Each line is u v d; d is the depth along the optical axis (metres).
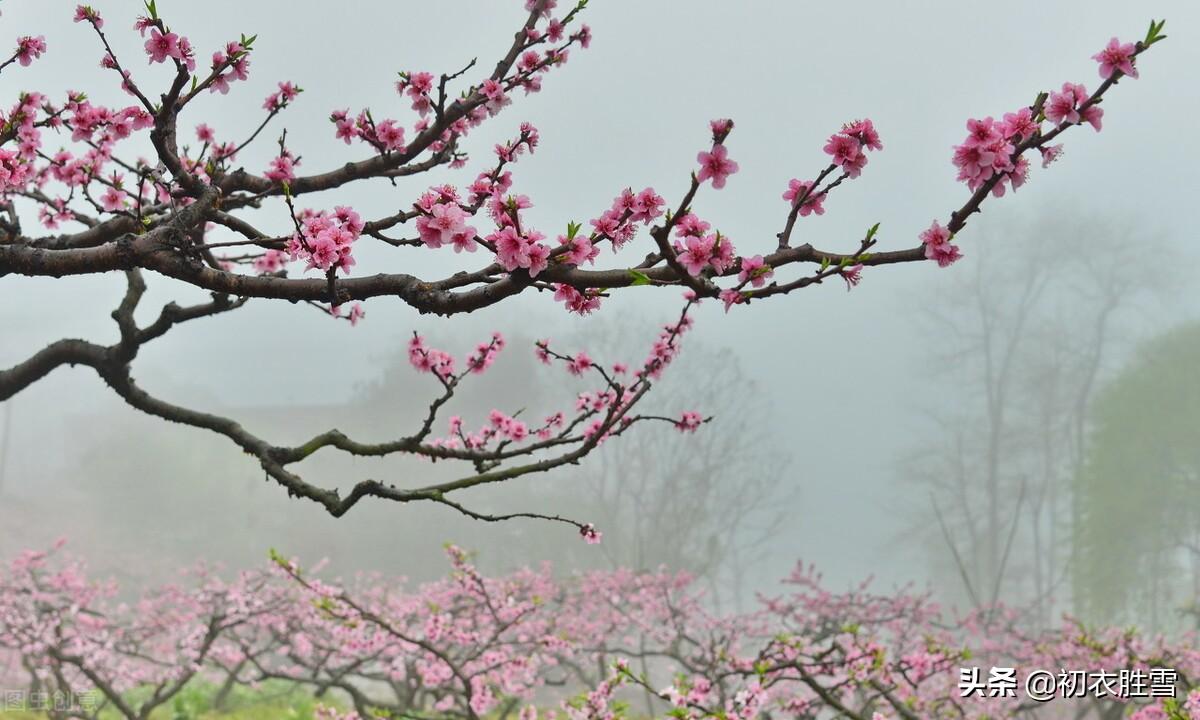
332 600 6.80
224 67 3.01
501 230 2.16
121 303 4.33
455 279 2.37
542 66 4.33
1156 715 4.98
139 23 2.81
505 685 8.13
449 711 7.96
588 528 3.43
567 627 12.36
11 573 10.34
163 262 2.41
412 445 3.78
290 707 11.80
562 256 2.18
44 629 9.31
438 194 2.33
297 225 2.22
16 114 3.31
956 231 2.16
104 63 3.13
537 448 3.84
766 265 2.21
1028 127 2.06
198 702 11.91
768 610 13.06
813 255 2.23
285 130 4.23
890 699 6.00
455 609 9.29
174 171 3.09
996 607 13.80
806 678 5.22
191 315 4.30
